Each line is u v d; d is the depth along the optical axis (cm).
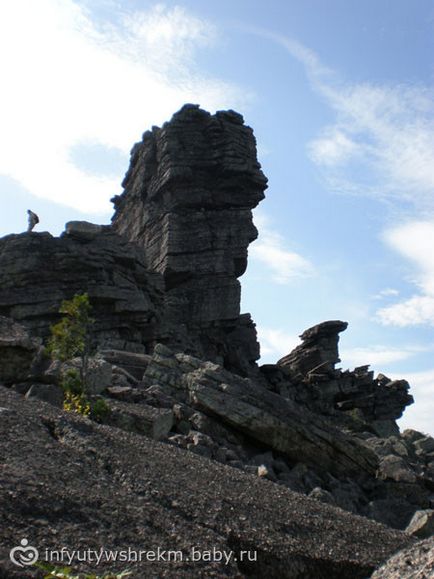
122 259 8800
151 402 4144
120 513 1928
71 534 1736
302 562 2120
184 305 10750
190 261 11050
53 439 2370
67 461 2188
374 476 4422
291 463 4247
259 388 4475
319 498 3547
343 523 2612
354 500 3866
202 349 10156
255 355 11019
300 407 4469
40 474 1998
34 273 8225
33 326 8012
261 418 4200
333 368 11362
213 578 1767
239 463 3644
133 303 8450
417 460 5878
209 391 4294
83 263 8375
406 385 11281
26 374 3828
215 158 11644
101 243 8731
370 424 10006
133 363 5356
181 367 4731
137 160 12975
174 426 4047
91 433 2595
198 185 11531
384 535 2631
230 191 11650
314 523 2470
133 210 12712
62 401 3544
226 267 11125
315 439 4309
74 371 3812
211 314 10781
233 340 10988
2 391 2878
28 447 2189
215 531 2066
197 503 2220
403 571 1644
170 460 2653
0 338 3838
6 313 8125
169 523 1983
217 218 11456
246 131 12000
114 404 3806
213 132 11781
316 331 11938
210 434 4069
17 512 1747
